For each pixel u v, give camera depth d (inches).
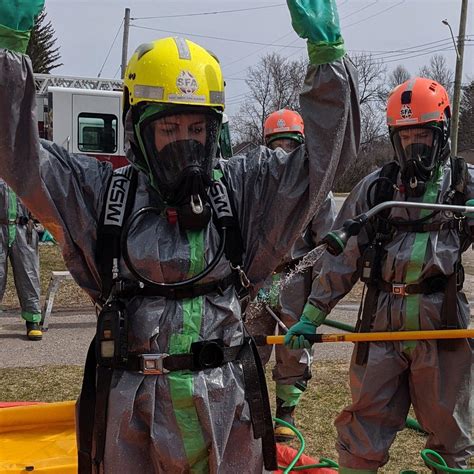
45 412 171.5
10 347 285.0
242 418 92.5
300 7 88.7
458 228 135.0
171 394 88.3
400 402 140.6
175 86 88.4
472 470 136.9
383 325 137.5
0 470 145.9
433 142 134.4
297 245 181.2
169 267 89.3
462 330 128.4
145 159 92.9
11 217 286.7
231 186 96.4
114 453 89.2
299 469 157.4
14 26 82.0
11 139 84.0
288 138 213.3
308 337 135.9
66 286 431.5
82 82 695.7
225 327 92.7
